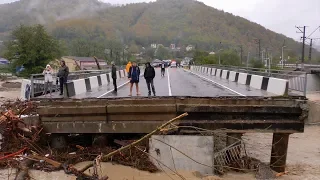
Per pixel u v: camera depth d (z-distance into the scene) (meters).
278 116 10.60
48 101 11.09
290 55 109.44
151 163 10.18
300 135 19.91
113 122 10.78
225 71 35.78
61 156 10.30
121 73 39.72
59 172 9.27
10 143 10.67
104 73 30.53
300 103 10.46
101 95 17.44
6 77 70.12
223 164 10.80
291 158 14.72
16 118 10.73
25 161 9.57
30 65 64.31
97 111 10.74
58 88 19.30
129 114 10.71
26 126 10.95
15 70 69.38
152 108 10.58
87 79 21.75
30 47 63.41
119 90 20.83
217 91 19.33
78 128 10.91
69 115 10.94
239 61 85.69
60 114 10.94
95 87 23.55
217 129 10.58
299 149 16.64
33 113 11.19
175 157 10.31
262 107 10.49
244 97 10.73
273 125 10.59
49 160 9.53
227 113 10.58
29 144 10.50
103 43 112.94
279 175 11.27
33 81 15.50
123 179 9.20
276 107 10.49
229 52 90.88
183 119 10.62
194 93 18.14
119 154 10.38
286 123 10.59
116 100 10.75
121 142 10.92
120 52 102.06
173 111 10.57
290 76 18.62
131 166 10.07
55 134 11.29
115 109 10.68
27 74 63.59
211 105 10.52
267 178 10.43
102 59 99.94
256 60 74.00
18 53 63.88
